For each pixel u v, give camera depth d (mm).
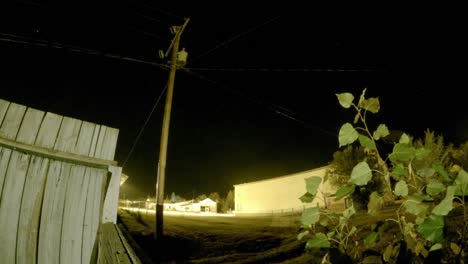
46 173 4012
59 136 4348
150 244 10555
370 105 1250
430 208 1153
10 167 3619
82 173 4492
